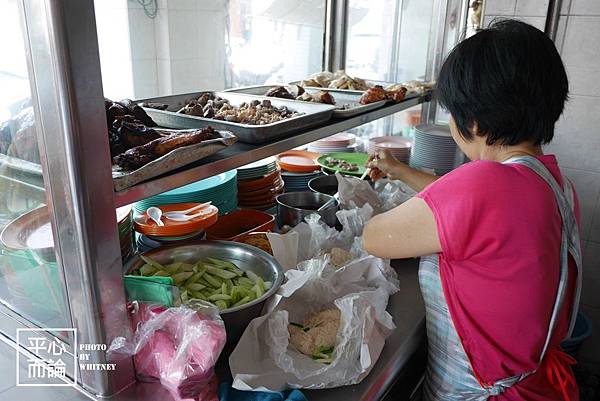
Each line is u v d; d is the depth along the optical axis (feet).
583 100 6.97
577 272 3.02
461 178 2.73
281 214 4.65
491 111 2.74
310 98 5.69
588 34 6.71
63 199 2.29
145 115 3.74
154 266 3.43
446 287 3.05
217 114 4.45
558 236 2.79
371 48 8.57
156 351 2.69
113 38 8.45
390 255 3.04
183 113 4.35
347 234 4.27
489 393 3.14
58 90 2.05
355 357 2.99
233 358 2.85
